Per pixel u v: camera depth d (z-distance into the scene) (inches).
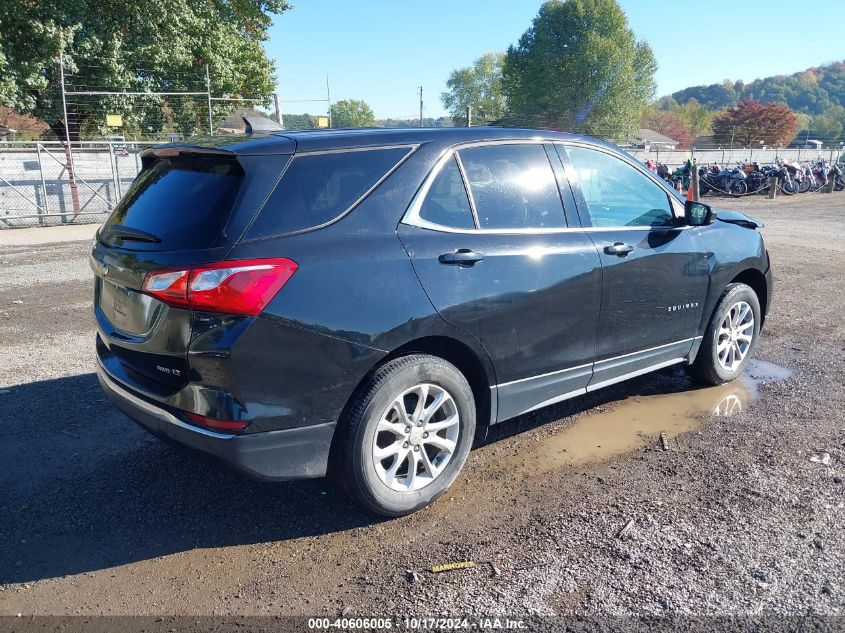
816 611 100.1
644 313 163.2
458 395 129.4
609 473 144.0
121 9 913.5
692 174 722.8
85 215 717.9
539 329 140.5
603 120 2362.2
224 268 104.7
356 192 120.4
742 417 174.1
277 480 113.3
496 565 111.7
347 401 117.4
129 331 119.3
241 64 1166.3
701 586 105.9
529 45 2452.0
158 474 144.3
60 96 893.2
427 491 128.3
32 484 139.6
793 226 612.7
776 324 266.8
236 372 105.4
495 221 136.9
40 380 200.8
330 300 111.9
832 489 135.5
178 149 122.5
